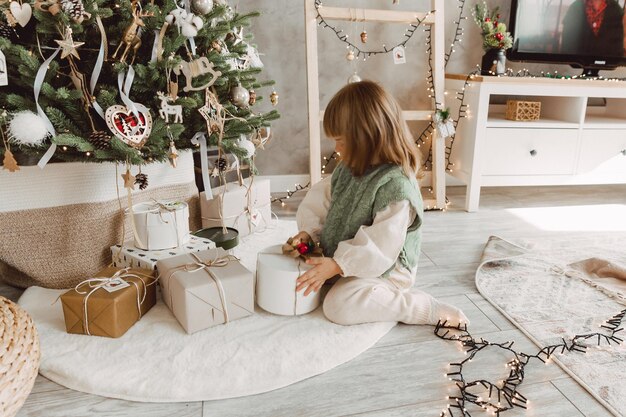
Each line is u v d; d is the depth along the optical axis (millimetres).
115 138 1138
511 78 2137
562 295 1406
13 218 1268
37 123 1057
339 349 1100
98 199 1343
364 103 1121
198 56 1413
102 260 1390
